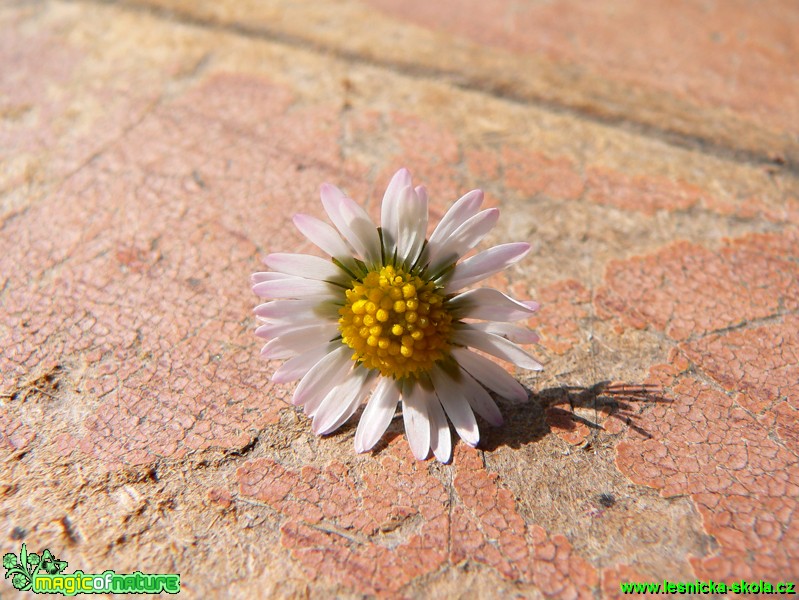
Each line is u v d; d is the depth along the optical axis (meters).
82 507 0.05
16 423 0.06
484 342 0.05
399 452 0.05
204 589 0.05
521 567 0.05
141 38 0.10
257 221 0.07
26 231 0.07
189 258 0.07
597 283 0.07
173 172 0.08
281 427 0.06
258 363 0.06
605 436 0.05
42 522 0.05
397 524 0.05
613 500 0.05
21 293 0.07
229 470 0.05
